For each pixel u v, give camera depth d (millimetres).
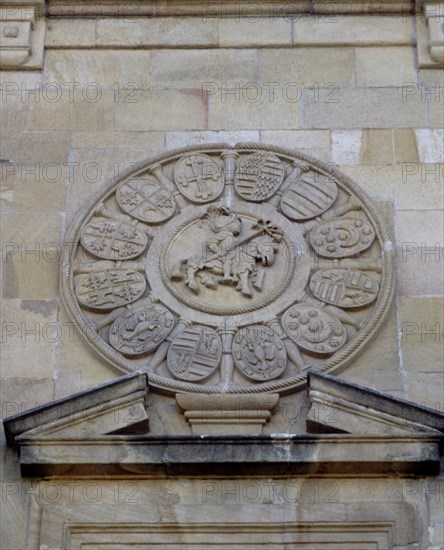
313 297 23625
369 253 23984
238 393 22719
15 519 21891
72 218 24328
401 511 21828
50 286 23750
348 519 21781
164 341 23281
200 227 24250
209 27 25953
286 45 25766
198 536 21766
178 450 22031
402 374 23031
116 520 21828
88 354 23266
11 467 22250
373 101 25281
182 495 21984
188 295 23688
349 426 22188
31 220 24250
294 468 22000
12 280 23750
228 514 21828
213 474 22078
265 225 24172
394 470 22031
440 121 25094
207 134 25031
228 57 25703
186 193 24500
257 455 21984
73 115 25156
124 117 25141
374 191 24500
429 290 23672
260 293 23719
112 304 23578
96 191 24484
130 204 24391
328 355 23141
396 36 25844
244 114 25188
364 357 23156
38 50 25766
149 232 24188
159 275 23844
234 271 23781
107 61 25703
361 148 24859
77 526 21797
